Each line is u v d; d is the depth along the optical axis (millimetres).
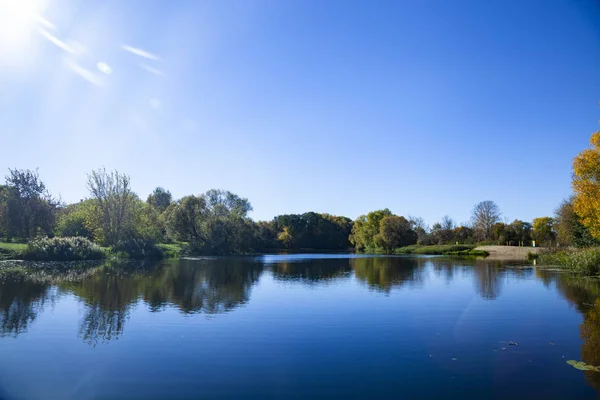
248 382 7992
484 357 9523
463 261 48531
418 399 7199
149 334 11516
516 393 7434
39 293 18656
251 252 74250
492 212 93438
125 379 8133
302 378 8203
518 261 48125
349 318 13719
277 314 14344
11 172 51656
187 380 8078
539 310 15297
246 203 76625
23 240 51406
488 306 16094
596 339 11078
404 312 14859
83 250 42562
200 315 14055
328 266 39000
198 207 64375
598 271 28141
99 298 17453
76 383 7914
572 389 7602
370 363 9109
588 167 30062
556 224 50938
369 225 96062
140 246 49500
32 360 9258
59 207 58469
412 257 60562
